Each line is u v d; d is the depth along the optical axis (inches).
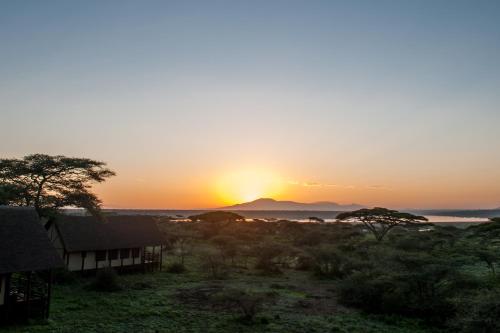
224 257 2128.4
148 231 1888.5
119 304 1186.0
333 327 1042.1
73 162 1590.8
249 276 1852.9
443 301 1135.0
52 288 1342.3
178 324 1026.7
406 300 1189.7
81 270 1562.5
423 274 1176.2
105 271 1428.4
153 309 1152.8
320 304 1315.2
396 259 1338.6
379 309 1218.6
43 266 938.7
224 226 4008.4
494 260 1657.2
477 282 1192.8
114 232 1739.7
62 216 1599.4
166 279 1675.7
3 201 1390.3
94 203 1628.9
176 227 3831.2
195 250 2554.1
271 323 1069.1
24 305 944.3
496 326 816.9
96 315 1057.5
